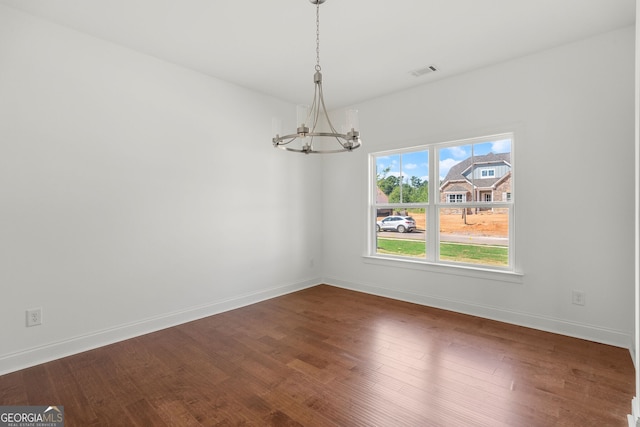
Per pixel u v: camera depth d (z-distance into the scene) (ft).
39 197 8.18
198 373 7.66
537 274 10.16
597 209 9.17
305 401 6.57
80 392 6.89
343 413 6.18
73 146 8.70
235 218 12.60
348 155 15.16
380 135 13.94
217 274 12.01
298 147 15.08
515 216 10.53
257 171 13.39
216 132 11.98
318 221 16.17
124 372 7.72
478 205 11.57
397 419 5.98
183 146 11.05
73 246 8.73
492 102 10.93
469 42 9.48
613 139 8.92
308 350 8.86
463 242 11.99
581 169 9.38
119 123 9.56
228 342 9.41
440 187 12.54
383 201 14.33
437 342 9.29
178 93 10.92
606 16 8.22
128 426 5.85
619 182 8.86
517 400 6.51
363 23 8.50
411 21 8.41
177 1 7.56
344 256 15.43
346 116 6.79
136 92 9.93
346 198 15.28
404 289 13.38
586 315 9.39
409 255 13.48
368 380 7.32
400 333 9.96
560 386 6.98
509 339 9.41
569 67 9.53
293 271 14.93
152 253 10.29
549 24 8.57
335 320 11.13
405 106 13.12
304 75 11.76
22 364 7.92
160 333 10.09
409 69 11.25
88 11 7.94
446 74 11.65
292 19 8.34
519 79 10.39
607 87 8.98
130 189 9.78
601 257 9.13
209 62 10.75
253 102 13.21
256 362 8.19
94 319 9.10
